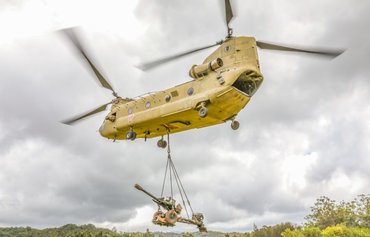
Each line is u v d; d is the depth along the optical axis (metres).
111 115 18.92
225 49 15.55
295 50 15.60
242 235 65.75
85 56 18.53
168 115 16.00
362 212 68.88
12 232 85.38
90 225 78.81
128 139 17.78
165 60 15.80
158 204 12.59
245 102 14.92
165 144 18.97
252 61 15.05
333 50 14.77
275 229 63.50
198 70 15.59
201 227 12.88
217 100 14.42
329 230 57.28
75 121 20.91
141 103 17.61
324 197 72.44
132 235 64.25
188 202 13.41
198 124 16.44
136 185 12.38
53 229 82.50
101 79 19.97
